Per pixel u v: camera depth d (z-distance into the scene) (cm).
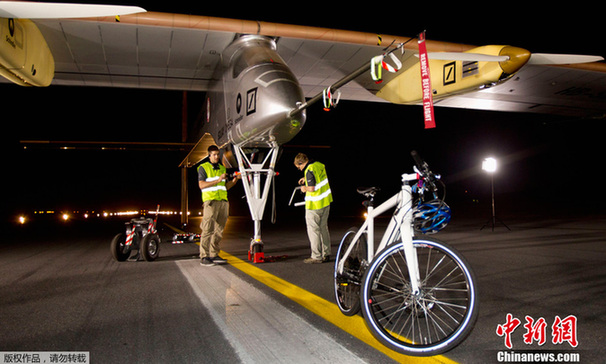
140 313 309
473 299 207
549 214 1561
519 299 333
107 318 297
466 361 210
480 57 468
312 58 846
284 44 770
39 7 424
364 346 235
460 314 288
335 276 309
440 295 348
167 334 259
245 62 682
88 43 730
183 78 939
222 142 786
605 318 280
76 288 408
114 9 425
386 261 250
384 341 224
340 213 2483
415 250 242
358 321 284
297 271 487
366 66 361
